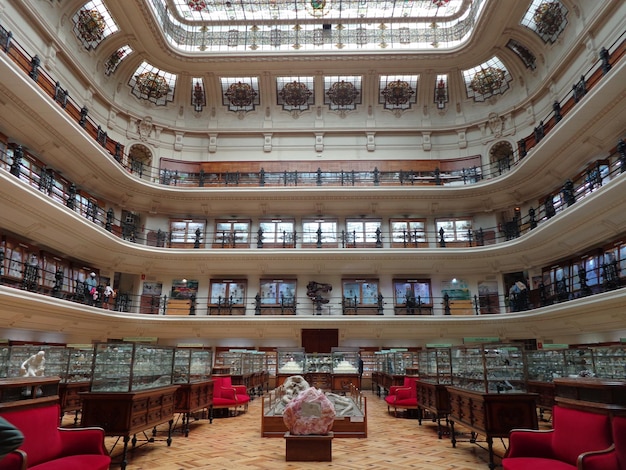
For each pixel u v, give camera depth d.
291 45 19.61
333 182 20.75
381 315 18.88
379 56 19.14
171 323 18.44
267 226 20.84
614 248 13.73
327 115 21.48
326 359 14.55
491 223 20.02
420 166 20.81
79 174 16.62
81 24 15.84
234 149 21.28
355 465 5.76
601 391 3.99
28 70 12.91
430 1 18.45
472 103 20.88
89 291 16.66
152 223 20.16
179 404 8.04
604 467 3.49
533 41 17.14
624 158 11.42
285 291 20.02
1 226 13.06
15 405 4.00
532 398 5.75
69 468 3.97
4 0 12.24
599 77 13.16
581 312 13.79
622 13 12.83
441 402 7.81
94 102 17.81
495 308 19.34
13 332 13.55
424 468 5.62
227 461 5.97
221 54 19.11
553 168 16.38
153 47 18.36
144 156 20.41
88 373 9.73
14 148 13.46
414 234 20.52
